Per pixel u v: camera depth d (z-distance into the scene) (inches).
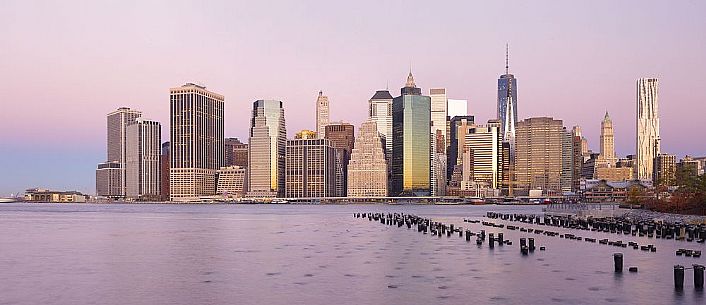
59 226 6505.9
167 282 2463.1
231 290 2284.7
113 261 3129.9
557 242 3954.2
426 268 2795.3
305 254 3395.7
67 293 2247.8
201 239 4530.0
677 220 5531.5
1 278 2583.7
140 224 6998.0
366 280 2477.9
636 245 3548.2
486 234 4756.4
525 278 2501.2
